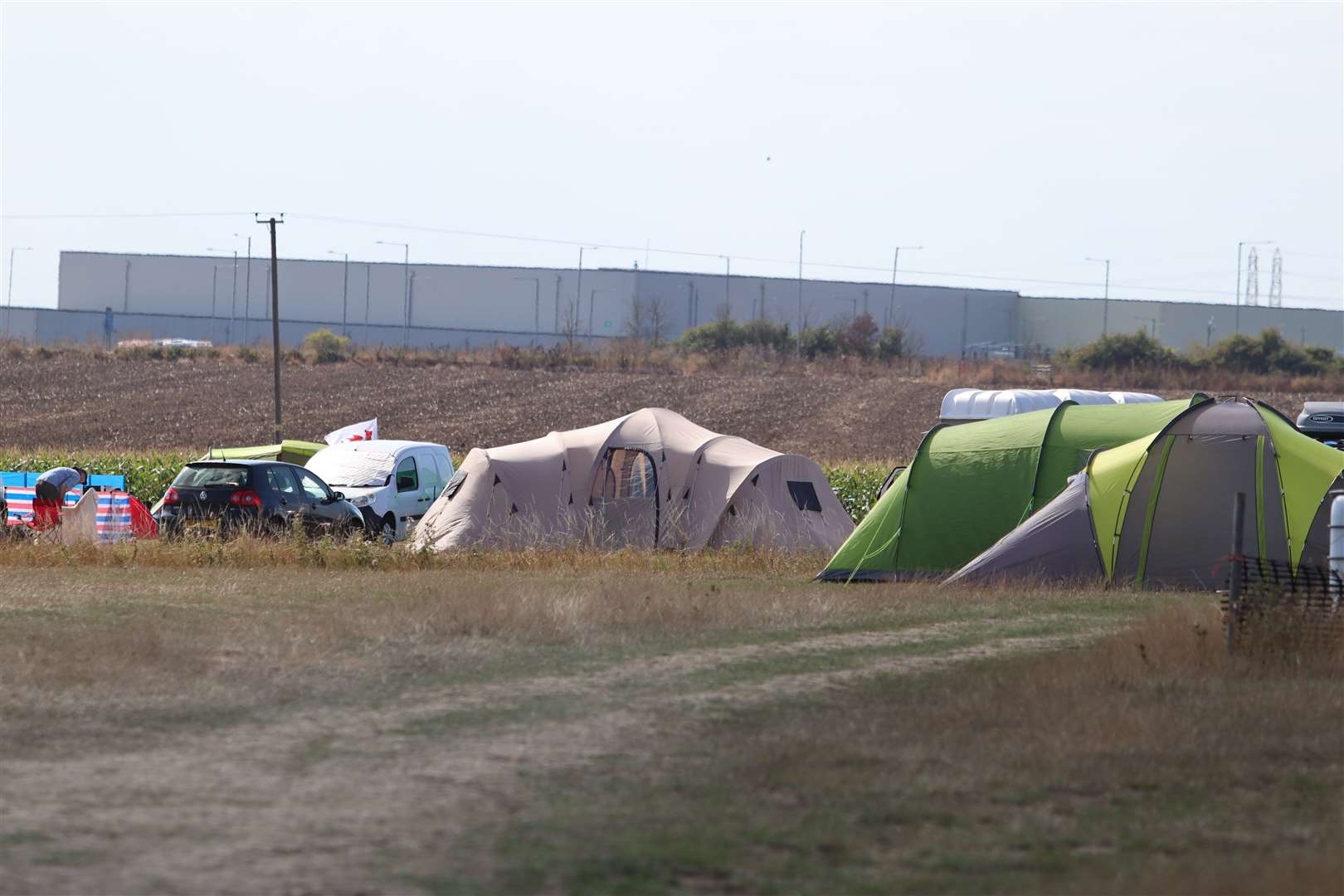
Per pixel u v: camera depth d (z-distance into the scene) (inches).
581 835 1045.2
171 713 1477.6
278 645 1910.7
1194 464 2947.8
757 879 952.9
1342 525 2188.7
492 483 4050.2
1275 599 1889.8
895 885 947.3
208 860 970.1
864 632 2159.2
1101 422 3287.4
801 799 1157.7
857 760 1290.6
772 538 3998.5
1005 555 2979.8
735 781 1213.7
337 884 922.7
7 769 1237.7
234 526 3703.3
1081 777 1240.2
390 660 1818.4
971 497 3277.6
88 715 1461.6
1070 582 2910.9
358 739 1371.8
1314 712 1513.3
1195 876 954.1
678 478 4094.5
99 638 1913.1
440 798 1149.1
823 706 1549.0
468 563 3454.7
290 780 1207.6
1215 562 2878.9
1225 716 1482.5
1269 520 2891.2
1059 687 1633.9
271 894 900.0
